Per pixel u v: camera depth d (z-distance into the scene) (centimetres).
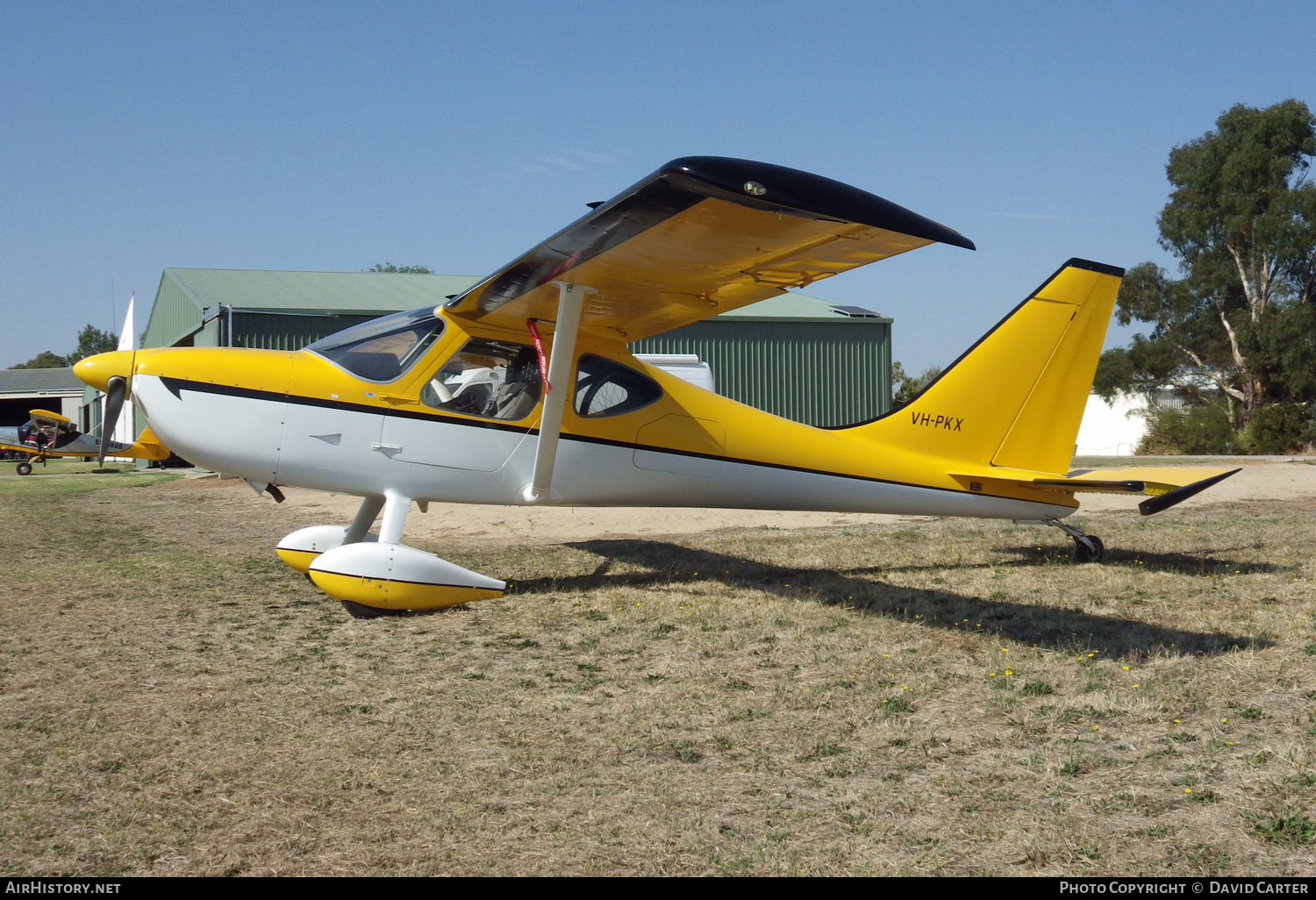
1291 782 281
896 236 425
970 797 283
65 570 737
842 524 1040
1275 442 3238
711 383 1717
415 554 561
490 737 342
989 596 598
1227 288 3644
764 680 415
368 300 2203
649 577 696
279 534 1003
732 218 432
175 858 245
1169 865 237
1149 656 434
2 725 350
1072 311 732
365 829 264
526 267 527
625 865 242
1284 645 439
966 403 730
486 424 615
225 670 434
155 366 558
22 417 5334
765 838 258
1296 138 3588
